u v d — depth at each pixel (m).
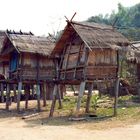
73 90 46.59
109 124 19.92
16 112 28.58
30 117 25.05
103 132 17.50
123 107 26.86
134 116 22.09
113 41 22.92
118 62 23.70
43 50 28.45
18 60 28.38
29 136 16.98
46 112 27.75
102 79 23.02
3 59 31.33
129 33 71.69
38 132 18.08
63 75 24.28
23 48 27.70
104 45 22.20
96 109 26.73
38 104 29.45
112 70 23.50
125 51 24.44
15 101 37.81
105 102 30.14
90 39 22.19
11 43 28.67
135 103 29.38
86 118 22.33
